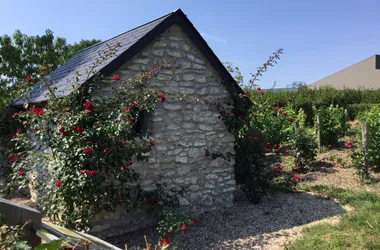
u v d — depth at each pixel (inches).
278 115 504.1
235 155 273.4
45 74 214.1
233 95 262.8
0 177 357.1
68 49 740.7
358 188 303.9
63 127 187.0
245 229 223.5
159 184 228.1
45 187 207.9
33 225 81.4
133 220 223.1
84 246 81.8
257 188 273.6
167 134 234.1
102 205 199.9
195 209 249.1
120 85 214.7
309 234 201.5
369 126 361.7
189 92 244.1
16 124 359.9
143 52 223.8
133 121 214.5
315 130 478.9
